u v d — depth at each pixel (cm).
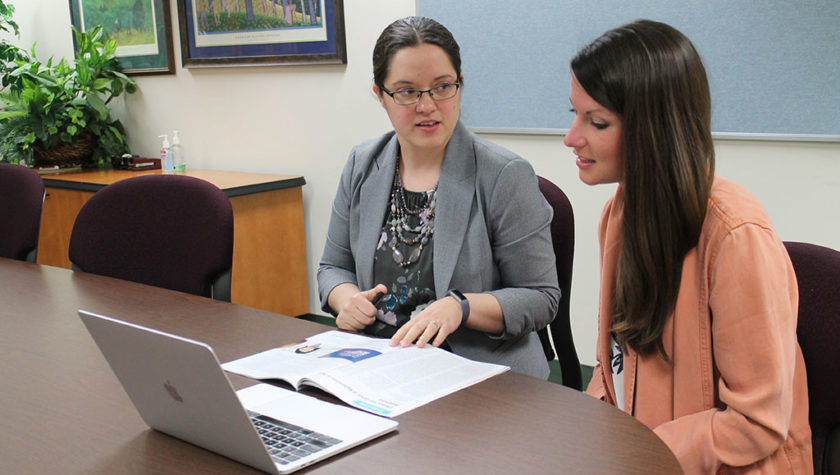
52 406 110
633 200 111
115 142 427
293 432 97
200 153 412
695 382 111
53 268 198
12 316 155
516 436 96
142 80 427
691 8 253
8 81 407
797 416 110
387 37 151
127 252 192
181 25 396
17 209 221
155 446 96
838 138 234
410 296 158
